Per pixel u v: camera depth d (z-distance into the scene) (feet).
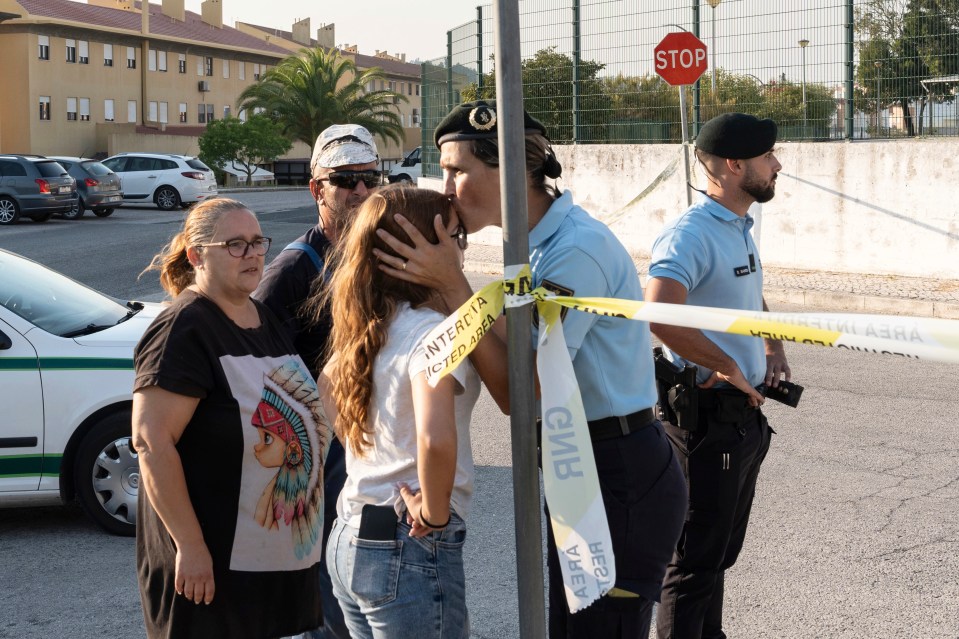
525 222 6.31
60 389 17.21
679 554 10.68
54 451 17.29
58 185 82.48
